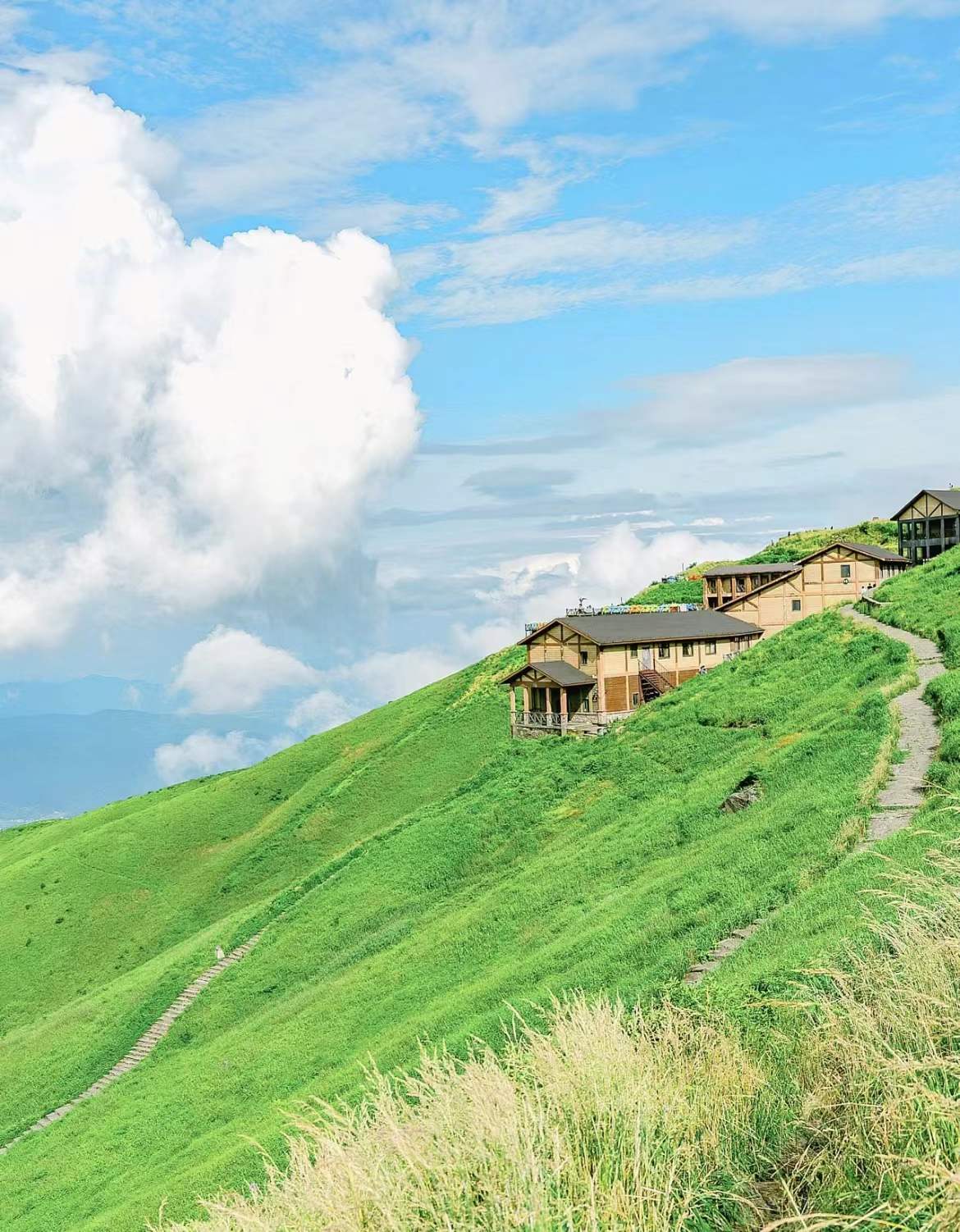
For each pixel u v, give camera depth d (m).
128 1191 34.69
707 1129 7.72
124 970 75.31
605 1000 9.86
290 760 106.06
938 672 40.50
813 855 24.66
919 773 27.77
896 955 9.83
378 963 43.03
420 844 58.28
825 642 58.88
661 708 61.06
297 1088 34.88
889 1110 6.14
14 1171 42.03
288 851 83.69
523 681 73.62
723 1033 10.54
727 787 39.25
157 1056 51.28
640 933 26.64
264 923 61.31
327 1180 6.90
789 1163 7.32
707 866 29.33
